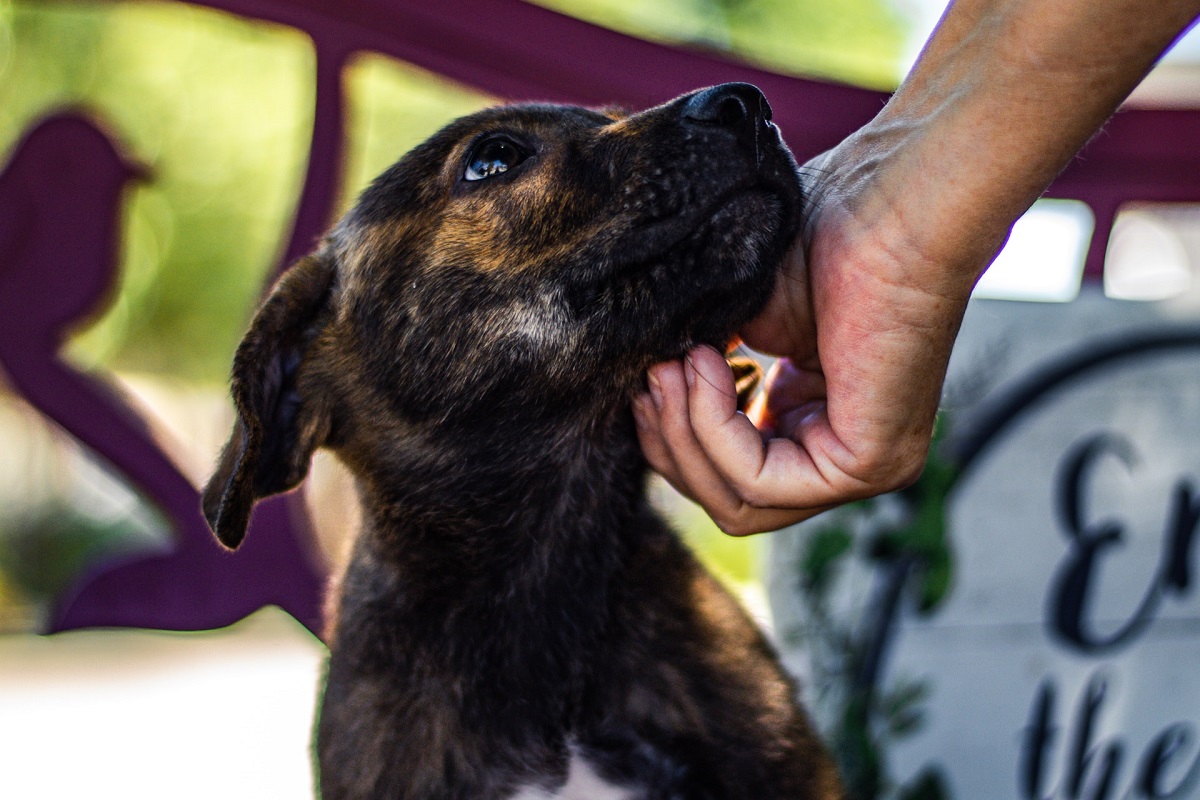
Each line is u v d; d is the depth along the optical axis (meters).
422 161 0.65
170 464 0.81
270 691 1.24
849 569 0.84
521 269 0.62
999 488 0.85
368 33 0.81
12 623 1.47
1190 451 0.85
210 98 1.87
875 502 0.84
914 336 0.54
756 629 0.66
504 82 0.82
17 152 0.79
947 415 0.84
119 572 0.81
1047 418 0.85
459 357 0.63
